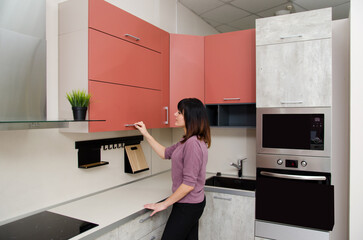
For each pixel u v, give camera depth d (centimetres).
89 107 163
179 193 165
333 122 231
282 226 212
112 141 223
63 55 177
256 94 220
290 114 210
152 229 185
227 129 287
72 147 188
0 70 129
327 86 198
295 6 325
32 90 144
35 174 164
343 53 227
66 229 139
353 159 197
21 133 157
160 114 236
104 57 174
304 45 204
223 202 229
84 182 198
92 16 165
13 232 135
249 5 324
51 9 176
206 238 237
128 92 196
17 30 137
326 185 200
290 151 211
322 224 201
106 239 145
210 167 296
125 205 179
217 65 255
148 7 264
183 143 176
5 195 149
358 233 196
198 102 179
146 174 269
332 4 316
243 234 223
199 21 368
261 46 218
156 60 229
